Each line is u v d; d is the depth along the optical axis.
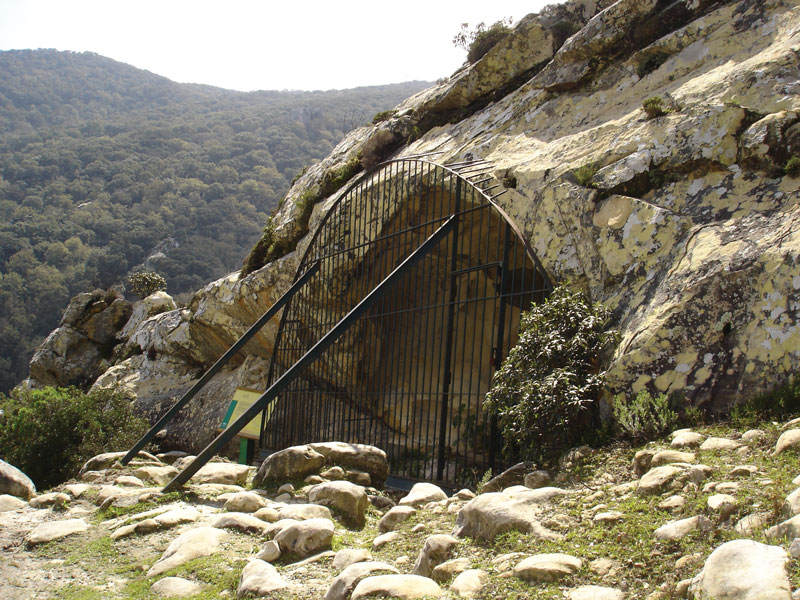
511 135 9.84
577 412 5.75
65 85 144.12
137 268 59.28
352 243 11.01
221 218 71.44
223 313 14.51
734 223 6.08
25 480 7.16
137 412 15.39
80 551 5.15
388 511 5.56
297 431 11.87
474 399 10.16
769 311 5.32
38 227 65.44
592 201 7.36
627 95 8.59
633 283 6.60
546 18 11.10
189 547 4.75
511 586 3.33
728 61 7.47
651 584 3.10
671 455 4.52
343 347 11.04
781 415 4.80
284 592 3.88
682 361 5.64
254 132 107.19
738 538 3.17
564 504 4.26
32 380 20.31
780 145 6.12
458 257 10.50
